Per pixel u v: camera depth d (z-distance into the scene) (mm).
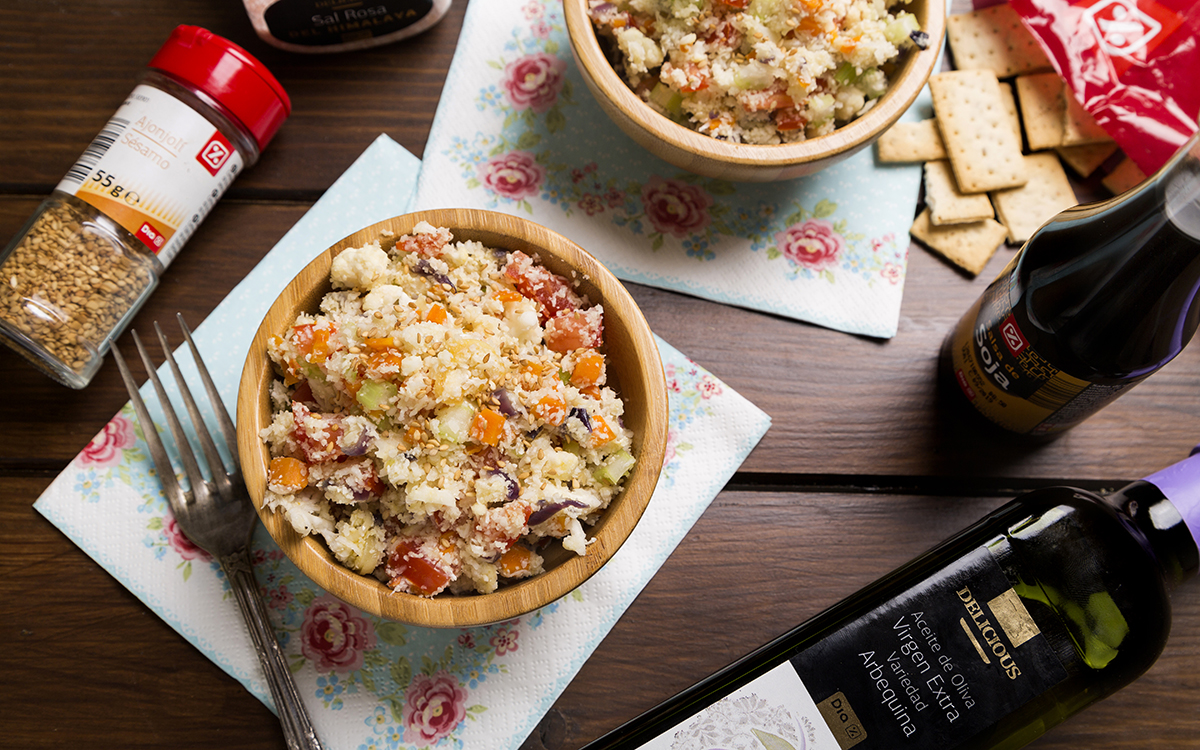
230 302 382
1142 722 370
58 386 379
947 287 393
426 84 399
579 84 399
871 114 348
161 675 369
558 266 341
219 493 362
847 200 395
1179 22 372
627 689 371
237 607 370
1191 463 316
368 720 367
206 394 378
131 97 365
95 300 365
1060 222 339
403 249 334
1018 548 333
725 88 357
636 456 333
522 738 366
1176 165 307
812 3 350
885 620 329
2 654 368
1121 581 324
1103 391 330
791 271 392
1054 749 369
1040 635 323
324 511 324
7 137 391
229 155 372
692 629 375
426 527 325
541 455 326
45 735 366
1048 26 383
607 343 347
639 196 395
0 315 357
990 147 387
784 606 377
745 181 372
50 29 396
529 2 401
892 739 322
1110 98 378
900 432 386
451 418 320
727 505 382
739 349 389
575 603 374
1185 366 388
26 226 366
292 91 396
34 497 375
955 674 323
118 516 372
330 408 330
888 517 383
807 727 326
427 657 370
